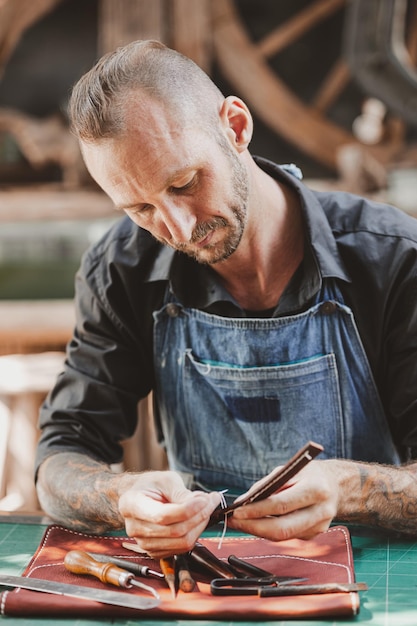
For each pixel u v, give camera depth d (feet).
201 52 27.14
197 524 5.49
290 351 6.95
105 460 7.36
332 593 5.27
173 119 5.62
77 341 7.51
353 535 6.35
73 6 28.89
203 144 5.74
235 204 6.01
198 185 5.80
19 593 5.38
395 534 6.33
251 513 5.45
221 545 6.12
